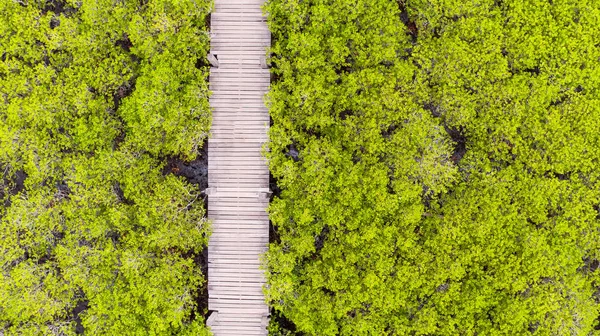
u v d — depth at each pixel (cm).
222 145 2488
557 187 2280
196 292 2464
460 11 2322
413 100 2362
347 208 2305
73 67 2469
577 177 2322
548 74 2308
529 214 2312
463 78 2345
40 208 2378
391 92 2289
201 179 2650
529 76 2330
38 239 2408
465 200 2305
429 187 2292
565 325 2203
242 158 2481
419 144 2302
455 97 2311
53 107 2398
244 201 2478
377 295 2258
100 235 2430
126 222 2417
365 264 2298
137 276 2328
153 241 2356
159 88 2323
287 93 2361
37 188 2450
